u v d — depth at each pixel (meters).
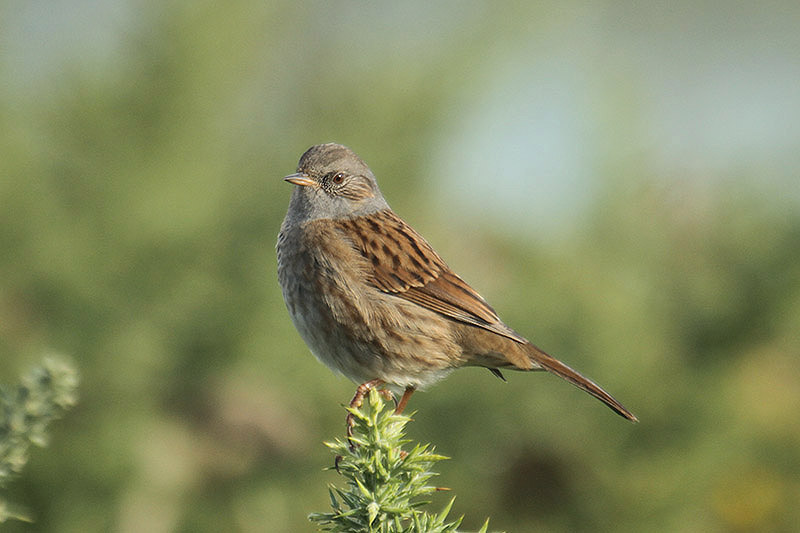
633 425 9.15
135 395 9.39
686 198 10.06
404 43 11.34
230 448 9.54
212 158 10.34
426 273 8.88
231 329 9.55
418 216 10.88
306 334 9.08
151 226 9.70
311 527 9.52
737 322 9.17
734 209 9.60
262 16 10.88
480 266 10.82
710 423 9.11
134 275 9.60
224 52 10.56
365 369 8.92
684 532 9.30
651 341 9.21
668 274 9.55
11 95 10.34
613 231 9.90
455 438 9.36
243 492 9.42
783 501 9.51
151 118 10.32
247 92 11.01
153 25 10.52
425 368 8.87
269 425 9.63
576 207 10.23
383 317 8.77
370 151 10.84
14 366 9.14
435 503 9.36
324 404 9.73
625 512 9.21
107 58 10.55
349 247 8.88
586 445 9.23
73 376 4.88
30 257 9.55
